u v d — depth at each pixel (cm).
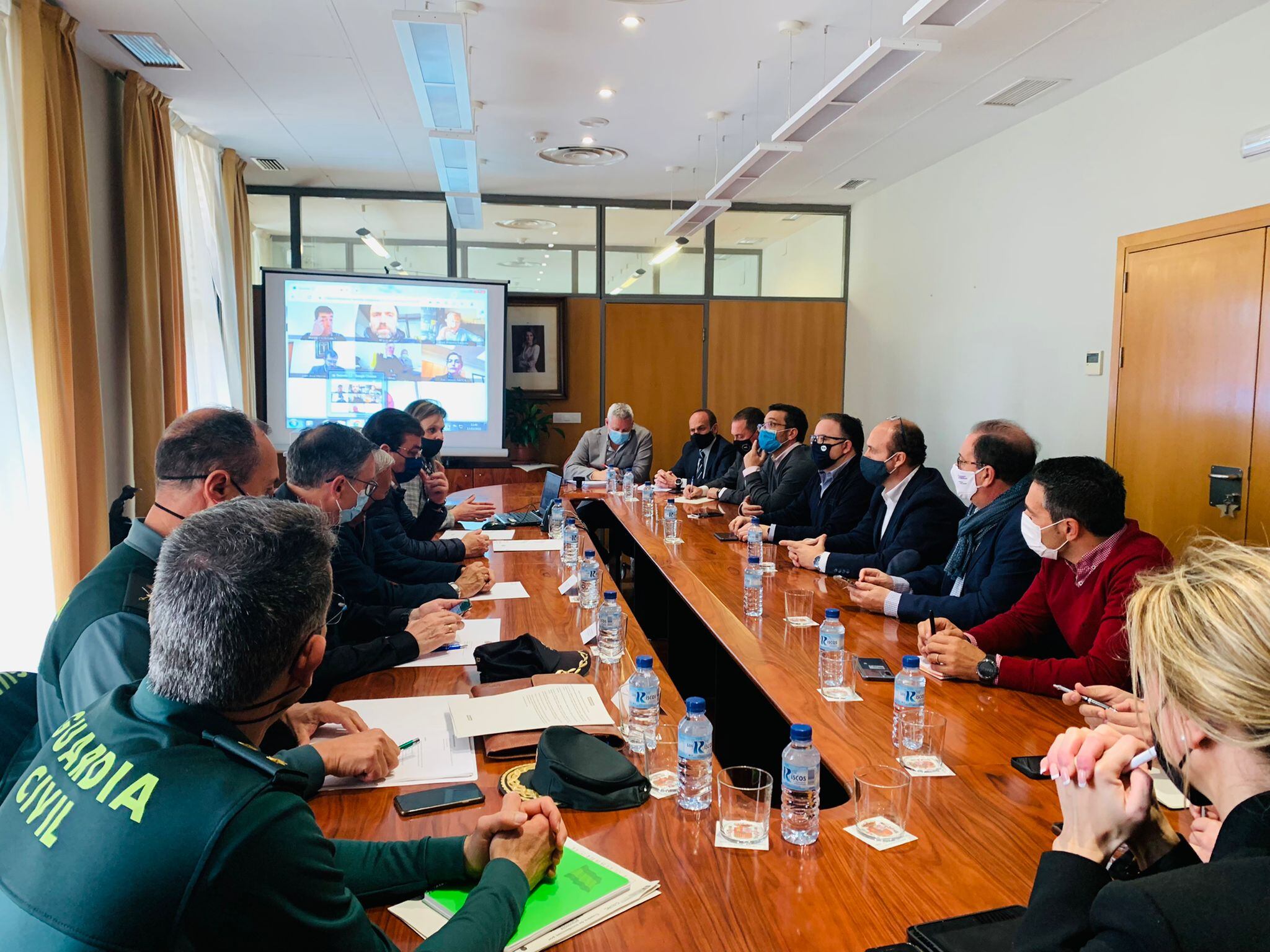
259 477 156
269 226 730
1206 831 90
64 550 379
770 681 189
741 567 317
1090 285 480
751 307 793
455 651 206
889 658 207
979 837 122
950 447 629
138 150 460
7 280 360
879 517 331
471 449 711
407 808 127
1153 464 436
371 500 247
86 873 76
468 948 88
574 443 785
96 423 411
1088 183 479
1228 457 392
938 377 643
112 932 73
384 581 246
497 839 108
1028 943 81
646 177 683
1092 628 193
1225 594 76
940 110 512
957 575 261
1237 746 72
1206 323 402
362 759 135
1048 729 162
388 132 568
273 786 83
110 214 460
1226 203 392
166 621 87
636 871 113
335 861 99
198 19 393
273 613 87
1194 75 406
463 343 705
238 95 495
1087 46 416
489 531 398
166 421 494
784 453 468
